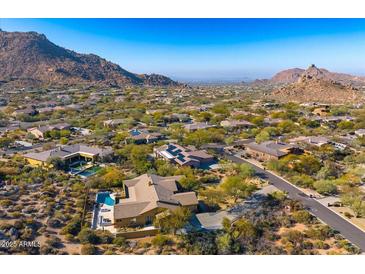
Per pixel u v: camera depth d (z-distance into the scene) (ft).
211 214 146.92
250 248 118.21
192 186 173.47
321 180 178.70
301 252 115.65
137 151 233.14
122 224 135.33
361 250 119.44
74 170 209.26
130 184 173.17
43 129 313.94
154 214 139.23
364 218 144.25
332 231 131.23
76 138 305.94
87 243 120.16
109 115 435.94
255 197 167.94
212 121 390.01
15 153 249.14
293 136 312.09
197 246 117.08
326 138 293.02
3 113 438.81
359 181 187.42
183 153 233.96
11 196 159.02
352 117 418.92
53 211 145.07
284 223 138.51
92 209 151.74
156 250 116.67
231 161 233.96
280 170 208.13
